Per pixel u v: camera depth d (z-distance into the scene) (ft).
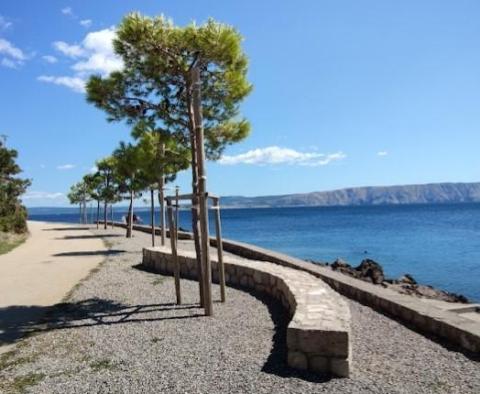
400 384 17.99
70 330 27.32
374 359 21.03
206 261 29.43
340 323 20.06
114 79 33.17
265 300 33.45
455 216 345.51
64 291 40.11
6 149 115.85
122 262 58.18
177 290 33.42
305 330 19.13
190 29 30.32
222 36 30.27
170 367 20.10
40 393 18.02
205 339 24.17
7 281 46.03
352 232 197.06
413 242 146.41
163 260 50.39
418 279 76.23
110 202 143.95
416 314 26.48
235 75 33.91
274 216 460.14
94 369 20.49
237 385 17.81
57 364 21.42
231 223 314.14
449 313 25.88
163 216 69.92
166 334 25.50
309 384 17.81
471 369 19.75
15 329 27.96
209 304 29.37
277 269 37.19
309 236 178.70
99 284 42.60
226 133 37.37
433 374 19.13
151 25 29.78
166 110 35.14
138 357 21.77
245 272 39.58
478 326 23.22
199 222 30.94
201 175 29.50
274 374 18.80
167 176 70.85
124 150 81.30
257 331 25.35
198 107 29.55
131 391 17.76
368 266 67.77
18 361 22.04
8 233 102.58
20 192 118.42
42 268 54.80
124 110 34.24
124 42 31.07
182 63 32.91
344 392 17.13
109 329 27.17
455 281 73.82
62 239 102.53
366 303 32.42
